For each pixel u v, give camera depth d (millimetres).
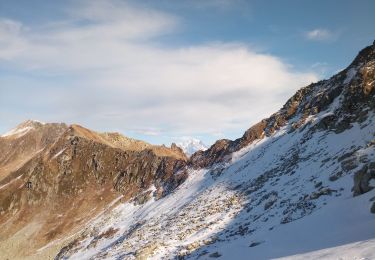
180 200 87562
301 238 34781
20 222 136125
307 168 55906
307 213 40812
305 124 74062
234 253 39562
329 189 42688
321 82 86000
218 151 103938
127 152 151750
